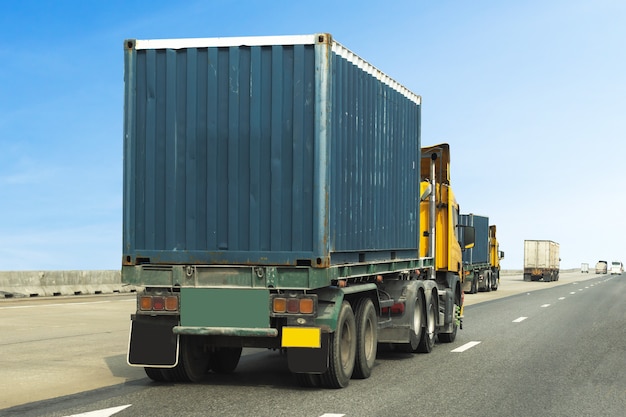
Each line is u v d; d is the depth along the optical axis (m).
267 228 9.24
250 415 7.55
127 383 9.80
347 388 9.37
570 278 102.25
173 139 9.54
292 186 9.20
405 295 12.33
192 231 9.45
